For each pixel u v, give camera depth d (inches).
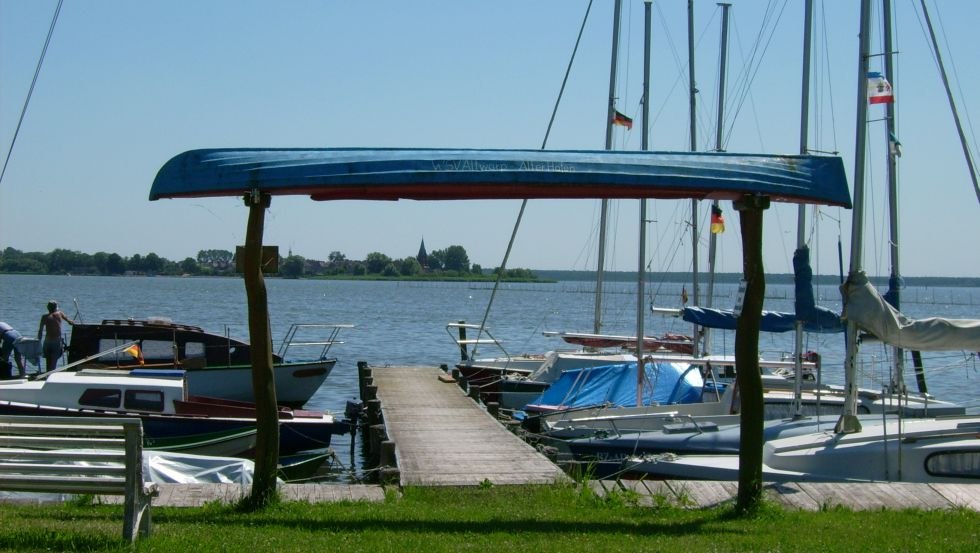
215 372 991.0
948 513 415.2
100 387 779.4
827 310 637.9
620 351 1389.0
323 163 354.6
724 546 339.6
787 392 837.8
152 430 757.3
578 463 590.2
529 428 836.6
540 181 351.3
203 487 444.1
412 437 690.2
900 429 528.1
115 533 327.9
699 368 964.0
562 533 362.0
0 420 316.8
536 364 1215.6
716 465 577.9
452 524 377.4
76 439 319.0
